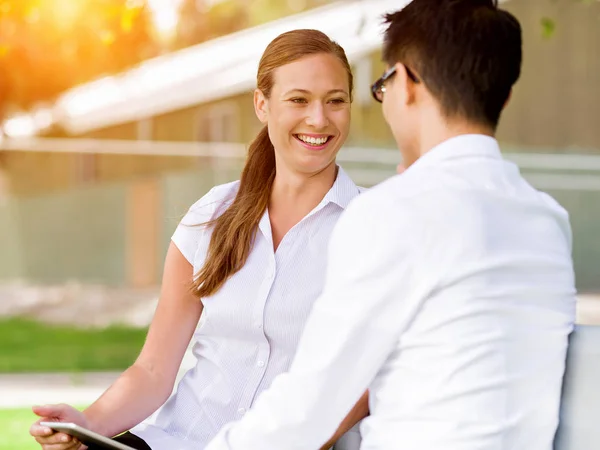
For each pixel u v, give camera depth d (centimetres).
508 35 219
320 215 302
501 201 214
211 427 295
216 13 2170
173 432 299
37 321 1619
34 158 2169
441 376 207
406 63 224
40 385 884
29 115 1962
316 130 298
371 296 207
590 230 1797
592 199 1802
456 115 220
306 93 298
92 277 2161
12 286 2145
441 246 206
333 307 210
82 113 2058
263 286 295
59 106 2048
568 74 1839
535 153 1845
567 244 231
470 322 206
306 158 300
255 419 216
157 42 2080
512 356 210
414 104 225
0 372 993
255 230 301
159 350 309
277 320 294
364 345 209
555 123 1845
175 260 313
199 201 318
